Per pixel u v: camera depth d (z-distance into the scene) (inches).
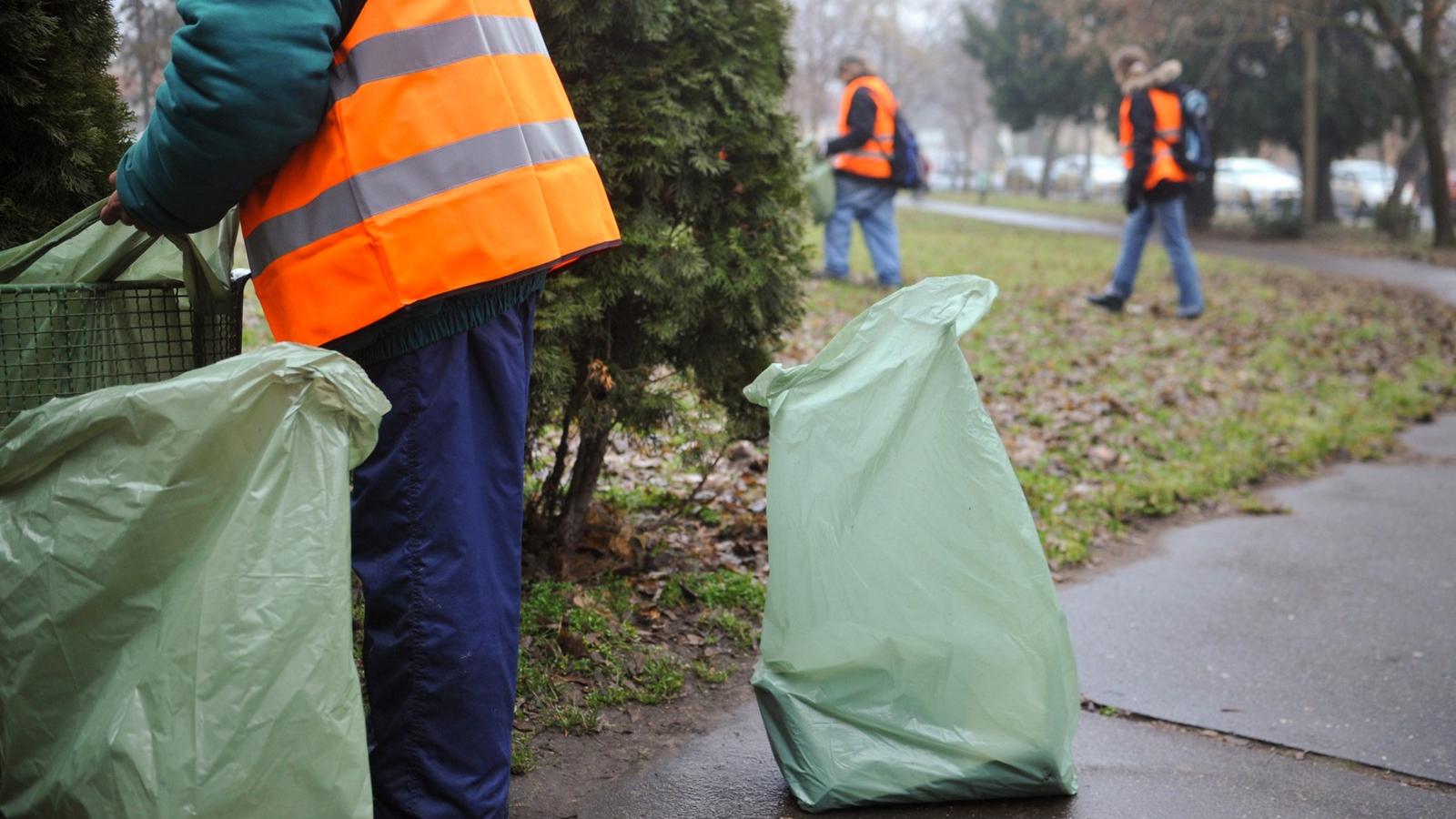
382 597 85.3
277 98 76.7
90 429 74.5
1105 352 365.7
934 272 550.3
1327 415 307.1
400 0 82.8
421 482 85.0
